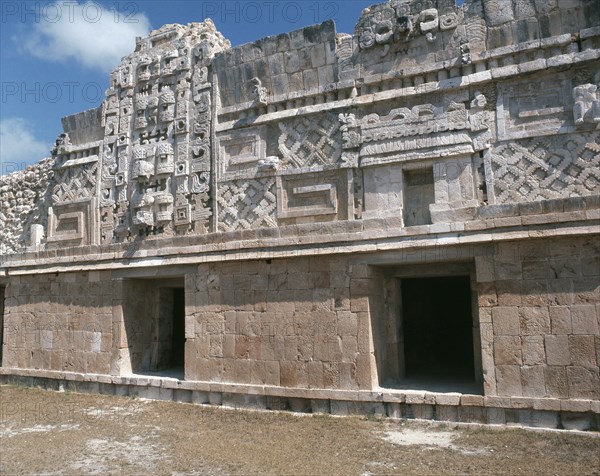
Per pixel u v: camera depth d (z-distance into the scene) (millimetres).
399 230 10766
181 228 13758
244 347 12188
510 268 9930
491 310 9984
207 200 13477
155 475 7629
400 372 11914
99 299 14562
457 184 10781
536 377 9508
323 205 12047
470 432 9414
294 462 8016
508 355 9758
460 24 11141
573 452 8188
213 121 13680
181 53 14508
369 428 9859
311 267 11688
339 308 11281
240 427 10273
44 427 10734
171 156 14227
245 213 12938
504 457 8086
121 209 14805
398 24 11531
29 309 15844
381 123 11523
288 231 11977
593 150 9828
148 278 14562
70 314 15000
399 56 11672
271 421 10633
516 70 10477
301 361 11492
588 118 9781
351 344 11078
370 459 8141
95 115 15859
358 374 10914
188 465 7992
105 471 7871
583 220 9344
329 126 12180
